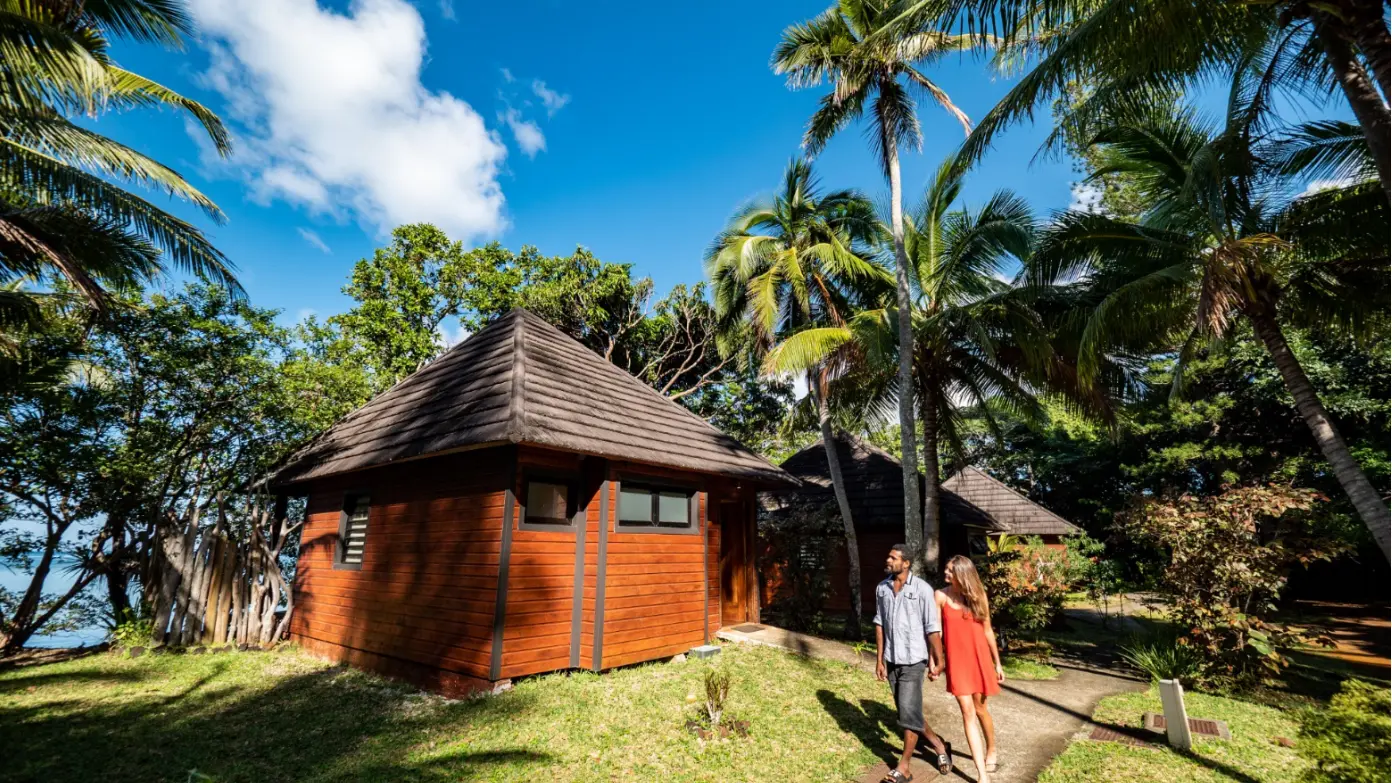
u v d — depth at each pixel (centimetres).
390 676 800
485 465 748
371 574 884
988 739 492
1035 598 1059
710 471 948
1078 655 1141
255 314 1230
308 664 892
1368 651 1335
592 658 744
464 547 746
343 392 1327
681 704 644
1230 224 877
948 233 1306
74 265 720
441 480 809
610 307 2412
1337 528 1061
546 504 770
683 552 908
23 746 536
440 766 484
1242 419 2372
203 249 876
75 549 1068
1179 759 530
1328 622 1794
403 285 2281
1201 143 920
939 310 1316
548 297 2233
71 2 787
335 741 551
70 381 1005
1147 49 638
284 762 501
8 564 1012
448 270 2339
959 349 1343
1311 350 1989
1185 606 877
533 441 687
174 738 560
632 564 820
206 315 1167
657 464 852
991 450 3247
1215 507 883
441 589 762
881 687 757
